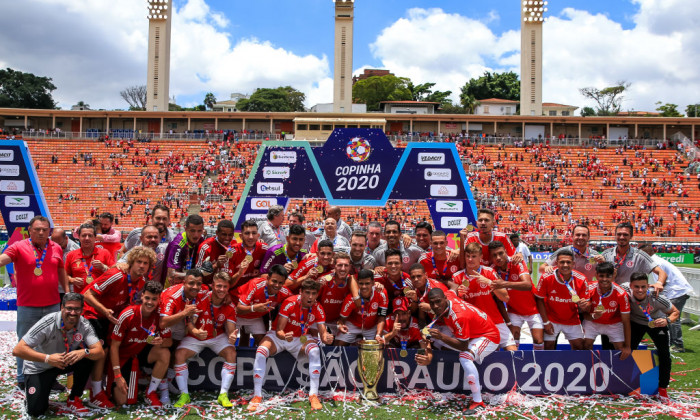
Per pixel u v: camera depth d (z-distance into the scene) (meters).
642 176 40.16
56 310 6.48
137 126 47.56
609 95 72.69
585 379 6.46
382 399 6.21
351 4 48.41
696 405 6.07
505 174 40.41
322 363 6.46
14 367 7.24
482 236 7.17
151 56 48.81
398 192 9.42
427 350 6.30
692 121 45.09
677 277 8.48
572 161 42.06
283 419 5.56
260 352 6.18
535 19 47.84
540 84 48.31
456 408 5.98
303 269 6.96
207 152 42.75
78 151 41.88
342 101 48.81
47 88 69.94
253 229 6.74
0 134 42.81
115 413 5.68
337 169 9.42
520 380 6.44
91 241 6.95
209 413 5.71
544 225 34.72
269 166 9.48
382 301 6.62
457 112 71.69
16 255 6.23
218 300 6.09
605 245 26.83
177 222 33.88
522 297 7.04
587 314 6.91
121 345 5.95
